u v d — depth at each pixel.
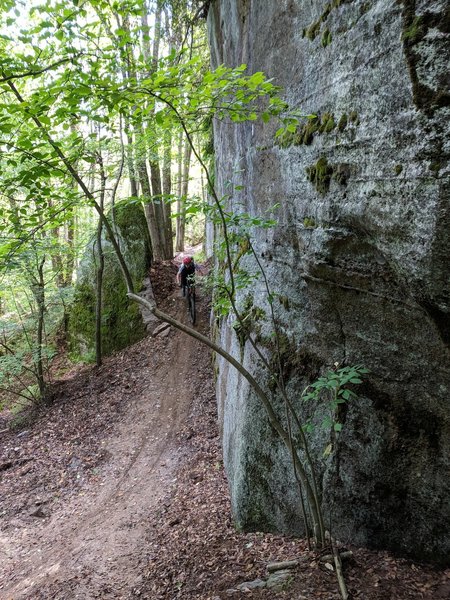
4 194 4.54
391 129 3.05
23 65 3.78
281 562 4.54
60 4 3.69
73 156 4.41
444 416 3.81
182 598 4.80
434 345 3.62
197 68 3.94
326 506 4.76
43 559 7.00
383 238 3.36
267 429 5.49
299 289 5.18
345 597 3.82
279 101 3.77
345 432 4.59
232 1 7.53
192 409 10.83
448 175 2.65
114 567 6.21
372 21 3.18
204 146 14.21
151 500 7.86
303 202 4.58
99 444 10.48
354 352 4.51
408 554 4.22
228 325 8.40
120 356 14.91
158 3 10.96
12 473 10.13
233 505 6.02
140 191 19.72
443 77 2.62
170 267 18.69
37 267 12.75
